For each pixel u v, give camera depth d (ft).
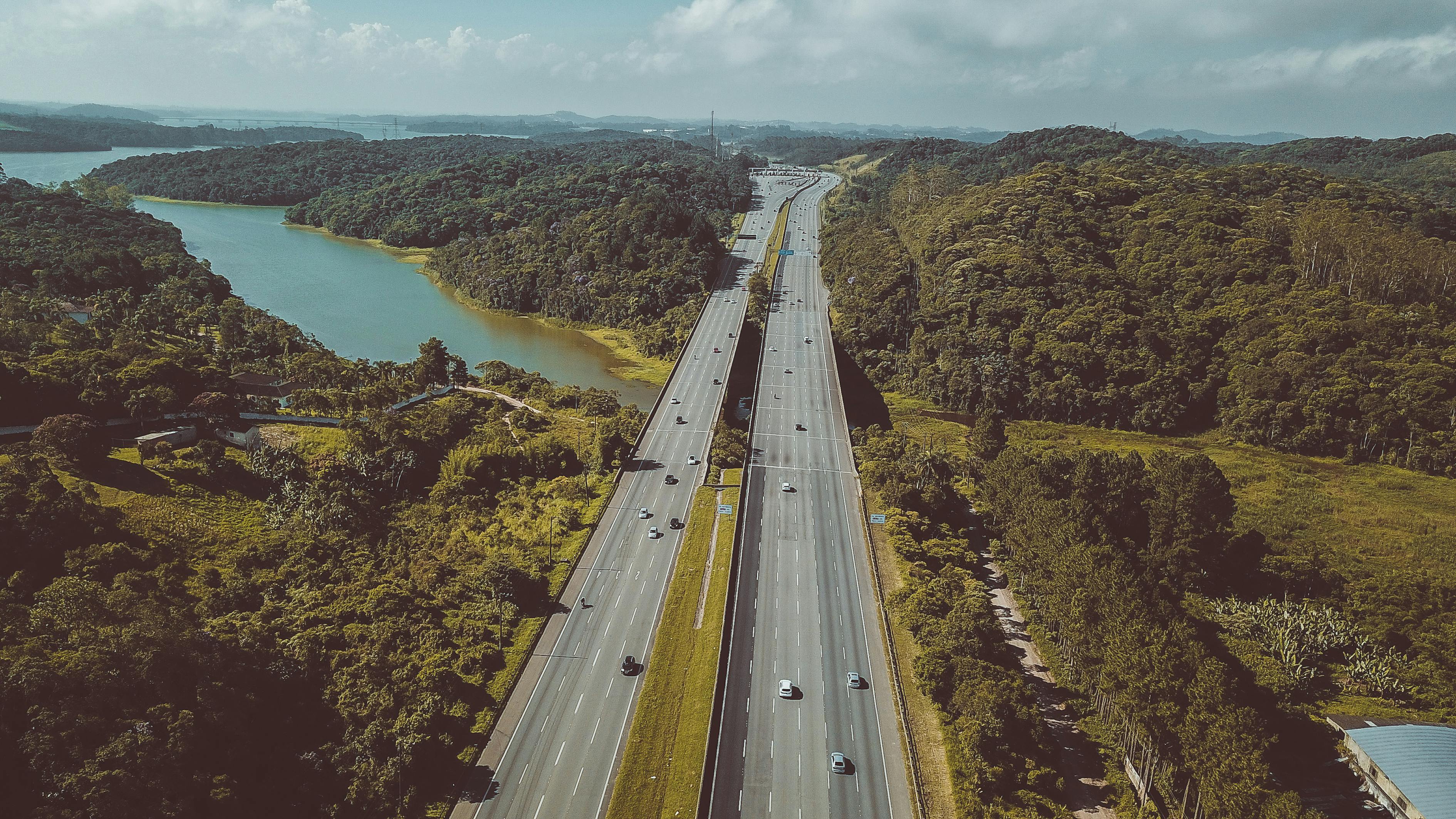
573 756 337.72
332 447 583.17
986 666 381.19
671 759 333.01
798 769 322.34
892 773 322.14
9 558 384.47
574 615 433.48
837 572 468.75
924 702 364.99
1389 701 407.23
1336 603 476.13
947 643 393.91
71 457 478.59
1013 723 356.38
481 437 644.27
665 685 377.30
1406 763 342.64
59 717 279.49
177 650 327.47
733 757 327.06
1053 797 330.75
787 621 420.36
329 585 440.45
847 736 341.41
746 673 379.14
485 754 337.93
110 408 561.43
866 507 545.03
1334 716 383.65
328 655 377.09
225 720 313.32
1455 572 532.73
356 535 500.33
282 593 431.84
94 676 298.35
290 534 484.33
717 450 613.11
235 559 455.22
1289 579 488.85
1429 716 394.93
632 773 324.60
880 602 437.99
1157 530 492.95
